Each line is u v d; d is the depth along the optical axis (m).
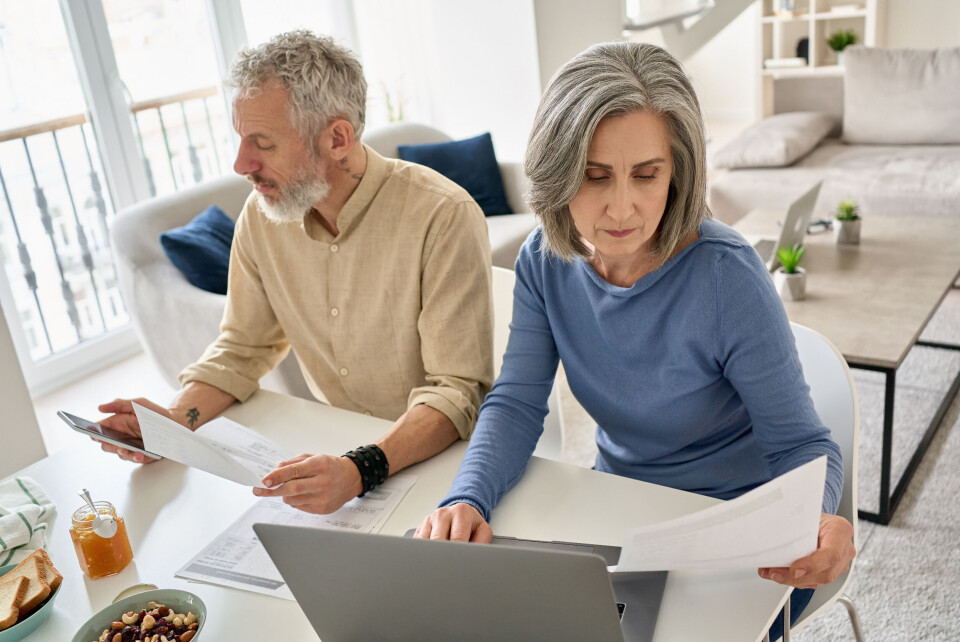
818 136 4.49
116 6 3.68
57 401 3.39
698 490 1.30
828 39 5.85
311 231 1.58
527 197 1.15
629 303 1.19
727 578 0.98
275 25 4.47
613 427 1.33
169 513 1.22
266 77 1.41
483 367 1.47
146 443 1.20
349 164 1.50
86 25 3.56
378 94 4.95
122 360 3.78
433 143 3.88
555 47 4.36
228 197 3.13
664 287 1.16
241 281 1.66
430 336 1.49
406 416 1.34
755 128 4.56
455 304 1.48
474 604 0.80
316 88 1.42
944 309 3.34
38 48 3.46
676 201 1.10
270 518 1.19
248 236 1.63
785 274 2.55
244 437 1.37
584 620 0.77
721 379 1.20
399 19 4.73
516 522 1.12
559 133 1.05
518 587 0.77
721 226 1.19
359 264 1.55
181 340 2.63
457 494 1.12
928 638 1.76
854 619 1.41
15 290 3.55
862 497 2.27
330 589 0.86
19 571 1.06
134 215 2.84
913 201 3.70
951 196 3.61
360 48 4.93
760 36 5.92
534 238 1.30
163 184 4.07
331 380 1.71
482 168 3.82
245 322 1.66
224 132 4.36
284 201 1.48
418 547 0.78
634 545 0.89
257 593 1.03
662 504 1.12
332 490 1.16
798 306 2.49
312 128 1.43
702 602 0.95
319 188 1.48
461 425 1.35
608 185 1.06
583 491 1.17
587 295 1.24
